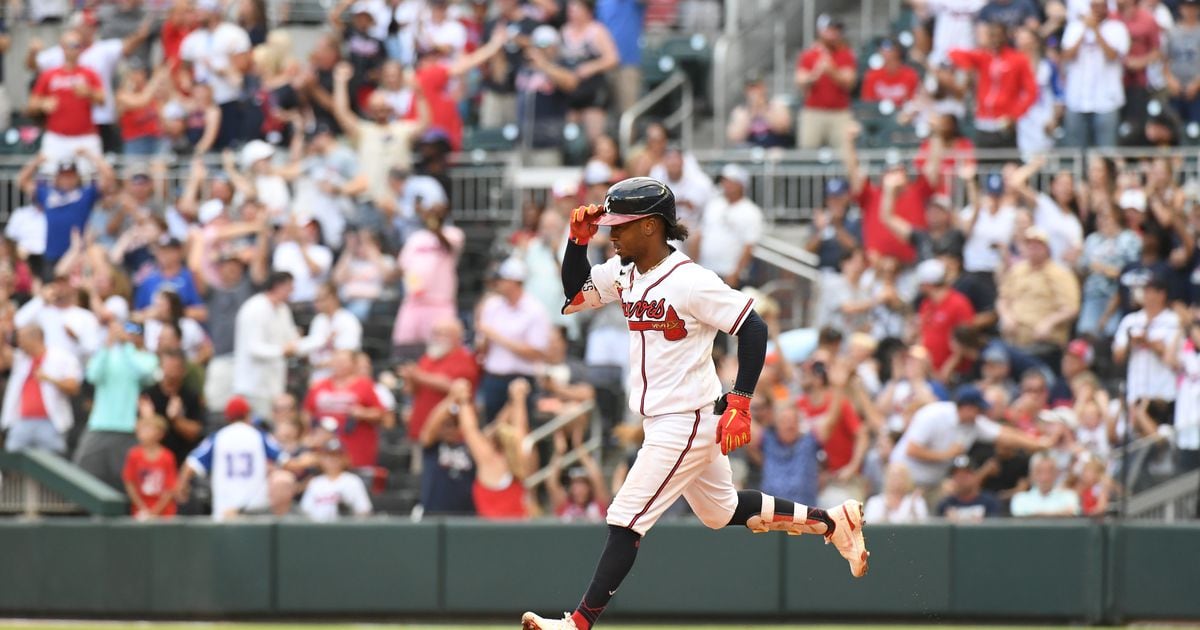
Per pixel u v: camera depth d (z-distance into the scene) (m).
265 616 41.06
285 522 40.97
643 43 66.94
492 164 56.19
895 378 42.84
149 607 41.34
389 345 50.81
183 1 60.41
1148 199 45.91
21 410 45.81
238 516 42.03
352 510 42.41
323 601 40.75
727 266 49.41
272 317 46.56
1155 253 45.56
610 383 47.47
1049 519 39.00
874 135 57.31
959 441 40.22
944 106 55.66
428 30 59.12
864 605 39.31
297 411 45.31
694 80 64.69
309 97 56.59
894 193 49.12
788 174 55.06
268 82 57.78
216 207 51.03
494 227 56.19
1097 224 48.00
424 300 48.56
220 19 58.66
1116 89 52.16
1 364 49.38
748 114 58.50
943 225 47.75
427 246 48.59
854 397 42.62
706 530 40.09
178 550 41.25
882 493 41.38
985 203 47.97
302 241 50.84
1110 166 48.53
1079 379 41.72
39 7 69.38
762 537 39.84
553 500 43.62
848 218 51.12
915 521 39.22
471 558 40.38
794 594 39.69
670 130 62.16
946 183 50.78
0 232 58.16
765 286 52.19
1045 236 44.94
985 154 50.88
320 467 42.88
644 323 22.20
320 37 66.06
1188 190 50.06
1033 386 40.62
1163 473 39.25
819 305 49.69
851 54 56.94
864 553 23.59
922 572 39.03
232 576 40.94
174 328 44.81
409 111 56.72
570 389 45.78
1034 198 47.47
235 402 42.62
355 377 44.94
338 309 47.38
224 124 57.41
